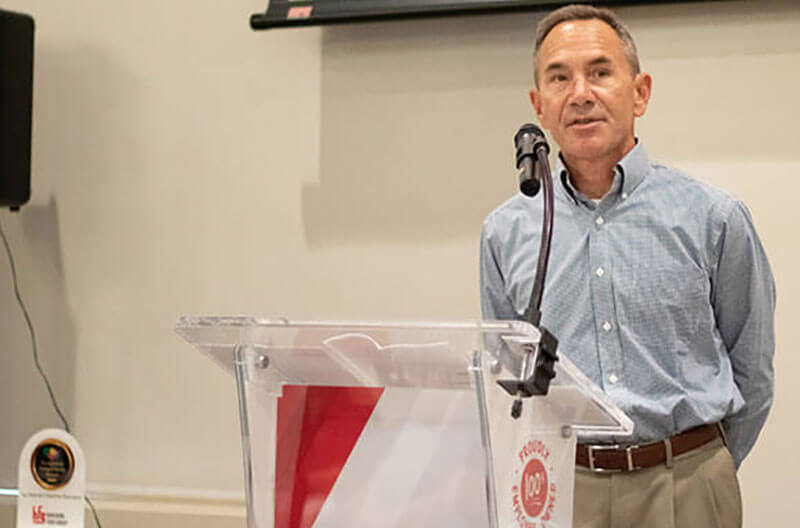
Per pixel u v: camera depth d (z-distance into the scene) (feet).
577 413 7.98
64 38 21.75
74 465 9.88
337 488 7.45
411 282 19.52
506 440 7.00
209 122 20.85
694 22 18.16
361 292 19.76
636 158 12.80
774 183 17.75
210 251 20.68
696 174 18.04
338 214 19.99
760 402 12.51
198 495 20.36
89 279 21.33
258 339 7.63
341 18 19.26
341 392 7.55
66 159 21.62
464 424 7.10
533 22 19.16
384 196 19.76
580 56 12.73
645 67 18.33
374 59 19.94
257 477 7.71
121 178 21.30
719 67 18.06
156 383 20.86
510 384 6.98
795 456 17.38
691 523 11.57
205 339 7.92
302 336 7.35
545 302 12.89
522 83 19.16
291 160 20.33
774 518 17.38
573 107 12.64
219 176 20.72
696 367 12.17
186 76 21.03
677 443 11.69
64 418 21.26
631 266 12.49
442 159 19.49
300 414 7.66
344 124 20.06
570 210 13.07
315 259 20.06
